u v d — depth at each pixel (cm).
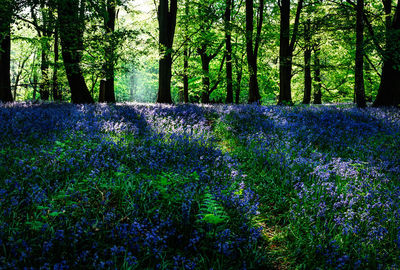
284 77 1764
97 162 439
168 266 263
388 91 1456
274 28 2328
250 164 571
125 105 1219
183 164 488
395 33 1282
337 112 1100
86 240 271
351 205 375
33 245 250
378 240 314
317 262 290
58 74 2109
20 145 496
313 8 1920
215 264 270
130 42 1477
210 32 2236
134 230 277
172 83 3422
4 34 1100
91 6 1152
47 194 343
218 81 2841
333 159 558
